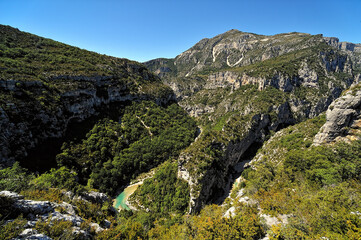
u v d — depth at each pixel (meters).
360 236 14.74
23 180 27.73
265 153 71.81
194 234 25.19
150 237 28.77
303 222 19.53
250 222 21.50
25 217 16.50
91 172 67.81
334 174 32.31
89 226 20.58
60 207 20.64
